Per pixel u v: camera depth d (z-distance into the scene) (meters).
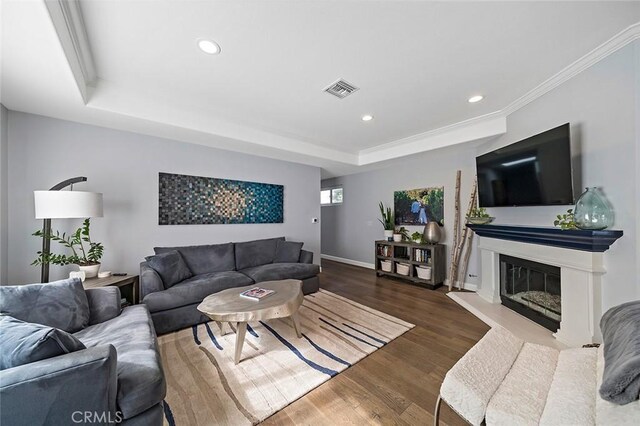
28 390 0.87
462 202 3.95
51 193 2.07
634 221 1.72
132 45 1.78
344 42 1.77
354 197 5.85
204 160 3.59
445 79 2.26
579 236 1.92
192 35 1.69
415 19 1.55
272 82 2.30
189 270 3.09
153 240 3.16
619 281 1.80
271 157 4.30
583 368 1.18
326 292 3.73
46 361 0.94
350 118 3.13
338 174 5.95
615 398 0.81
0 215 2.24
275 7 1.46
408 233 4.76
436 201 4.32
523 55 1.92
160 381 1.19
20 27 1.30
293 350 2.13
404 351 2.13
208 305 2.09
